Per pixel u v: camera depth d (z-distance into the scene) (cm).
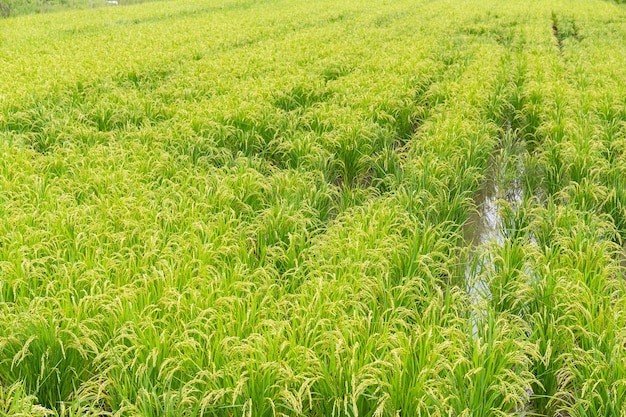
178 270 516
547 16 2802
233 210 646
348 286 485
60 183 734
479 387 391
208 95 1207
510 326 475
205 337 413
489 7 3219
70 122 985
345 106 1120
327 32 2097
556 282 504
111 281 518
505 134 1085
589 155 810
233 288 500
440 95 1220
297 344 435
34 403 428
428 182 745
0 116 980
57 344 432
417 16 2750
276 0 3831
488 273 555
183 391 385
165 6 3622
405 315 485
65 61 1498
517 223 703
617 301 472
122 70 1399
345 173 885
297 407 384
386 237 582
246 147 927
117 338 410
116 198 671
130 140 916
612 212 715
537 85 1209
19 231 587
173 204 655
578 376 421
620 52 1689
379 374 401
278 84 1219
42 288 504
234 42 1925
